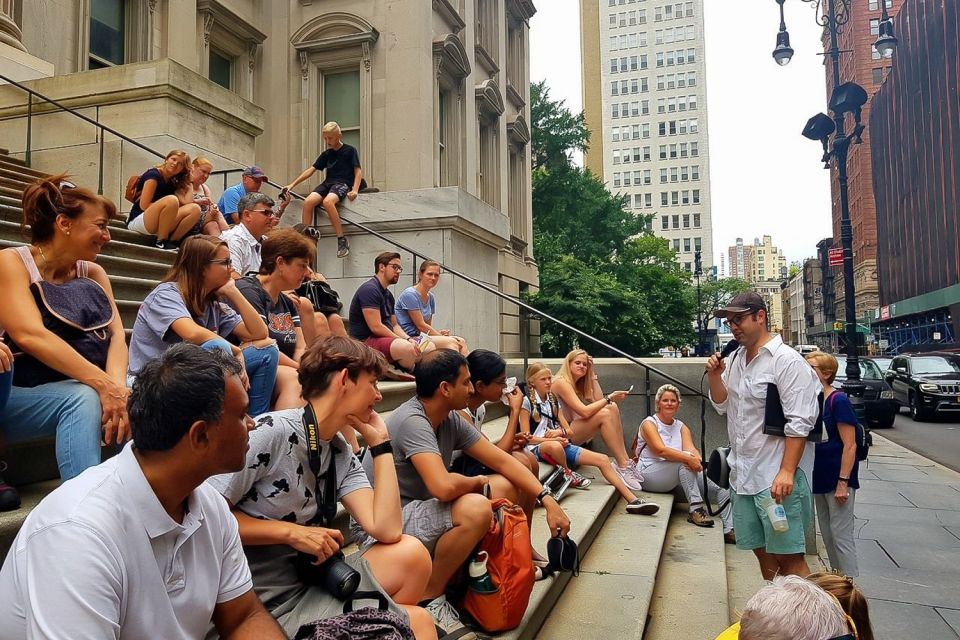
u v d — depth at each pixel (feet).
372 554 8.59
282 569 7.59
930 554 19.58
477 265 30.73
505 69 66.64
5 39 28.71
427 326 22.34
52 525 4.53
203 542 5.47
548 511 11.91
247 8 46.88
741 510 13.17
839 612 5.86
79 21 34.40
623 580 14.23
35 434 8.20
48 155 26.40
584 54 411.34
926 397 56.08
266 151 47.96
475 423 15.56
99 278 10.20
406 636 6.48
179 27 39.96
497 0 65.77
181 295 10.71
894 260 182.80
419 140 45.65
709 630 12.96
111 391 8.19
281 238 14.01
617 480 20.58
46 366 8.52
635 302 78.23
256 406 11.57
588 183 124.06
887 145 185.47
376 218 28.19
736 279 283.18
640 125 400.26
